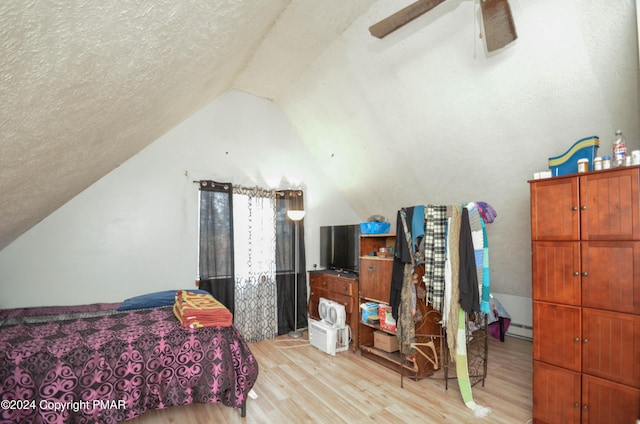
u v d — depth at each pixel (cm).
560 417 199
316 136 425
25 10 60
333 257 426
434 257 266
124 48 105
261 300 398
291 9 246
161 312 257
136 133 238
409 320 280
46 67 83
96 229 313
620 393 174
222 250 371
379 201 446
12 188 152
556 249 203
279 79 366
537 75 224
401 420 223
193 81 219
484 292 259
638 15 131
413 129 321
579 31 194
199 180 369
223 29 165
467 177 325
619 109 212
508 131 266
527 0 198
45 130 118
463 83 258
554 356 203
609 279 179
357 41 279
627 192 174
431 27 239
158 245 343
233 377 225
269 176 421
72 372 184
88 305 286
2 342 192
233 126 397
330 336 343
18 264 280
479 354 343
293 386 272
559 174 207
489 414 229
